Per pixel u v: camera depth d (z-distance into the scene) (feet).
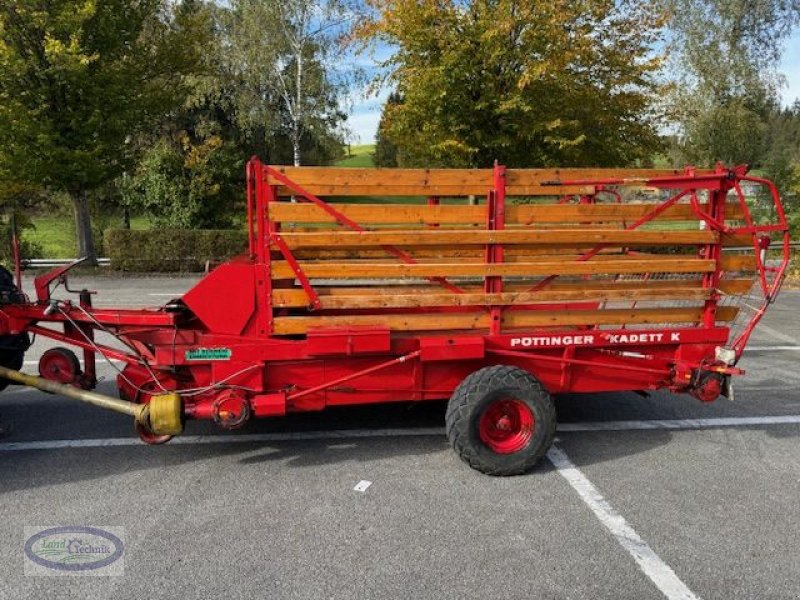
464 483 13.20
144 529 11.43
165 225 64.44
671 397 18.86
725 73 67.77
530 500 12.48
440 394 14.43
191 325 14.38
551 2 39.68
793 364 22.94
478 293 13.93
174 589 9.72
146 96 51.39
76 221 54.60
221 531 11.35
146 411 13.34
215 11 70.90
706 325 14.88
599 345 14.46
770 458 14.55
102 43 48.93
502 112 40.75
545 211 13.91
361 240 13.20
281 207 13.12
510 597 9.53
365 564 10.32
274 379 13.88
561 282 15.46
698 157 70.18
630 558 10.52
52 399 18.70
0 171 46.75
